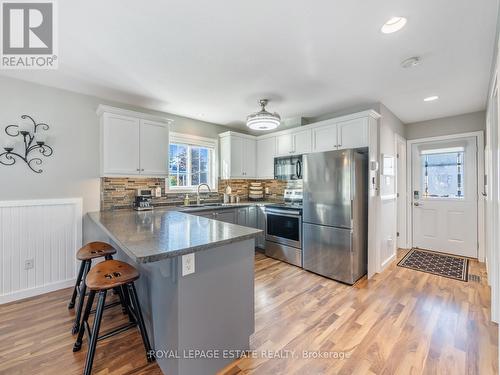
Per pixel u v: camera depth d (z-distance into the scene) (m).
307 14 1.55
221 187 4.53
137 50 1.98
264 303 2.39
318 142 3.55
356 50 1.98
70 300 2.45
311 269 3.23
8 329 1.97
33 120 2.60
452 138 3.87
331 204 2.99
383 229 3.37
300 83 2.62
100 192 3.07
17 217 2.49
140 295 1.95
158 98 3.08
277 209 3.77
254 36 1.79
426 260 3.65
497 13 1.53
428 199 4.15
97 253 2.13
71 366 1.57
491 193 2.40
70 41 1.86
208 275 1.48
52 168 2.71
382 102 3.23
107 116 2.88
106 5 1.47
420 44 1.89
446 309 2.24
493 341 1.78
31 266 2.56
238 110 3.59
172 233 1.70
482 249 3.61
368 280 2.94
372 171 3.04
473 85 2.67
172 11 1.53
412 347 1.73
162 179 3.72
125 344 1.78
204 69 2.31
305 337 1.86
